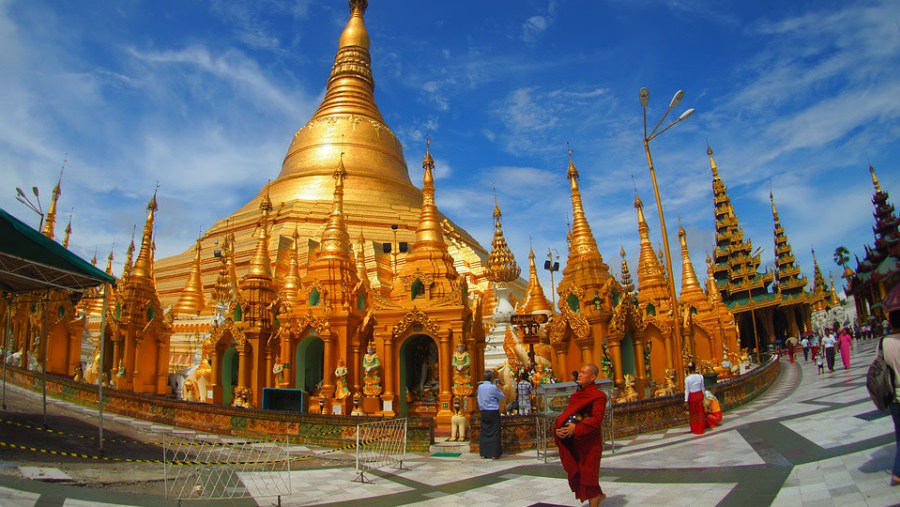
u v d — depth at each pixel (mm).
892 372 8750
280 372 25406
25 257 15320
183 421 22703
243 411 21094
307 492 12539
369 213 54406
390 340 23734
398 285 25359
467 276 48219
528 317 23984
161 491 12312
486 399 16688
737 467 11977
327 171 58625
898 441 8680
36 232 15422
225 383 29484
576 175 30641
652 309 34406
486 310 40312
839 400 20391
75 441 16828
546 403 16109
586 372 9867
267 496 12164
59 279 19094
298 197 56812
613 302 27781
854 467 10289
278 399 21766
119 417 23906
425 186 27625
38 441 15922
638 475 12320
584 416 9562
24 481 11430
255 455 17219
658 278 36875
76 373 33344
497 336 35000
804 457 11914
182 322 43000
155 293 34719
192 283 46531
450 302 23344
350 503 11500
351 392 24422
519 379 22188
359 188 57844
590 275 27453
